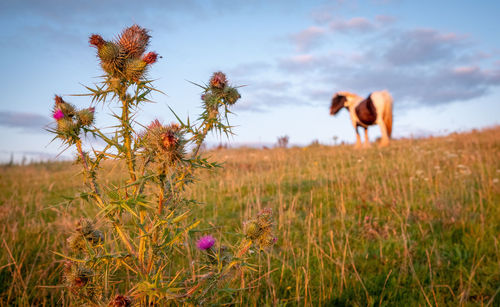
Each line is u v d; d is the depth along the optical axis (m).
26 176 13.52
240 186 8.27
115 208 1.76
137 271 1.92
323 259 4.06
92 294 2.00
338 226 5.29
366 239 4.76
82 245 2.16
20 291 3.14
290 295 3.27
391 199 6.38
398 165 9.84
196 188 7.24
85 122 1.99
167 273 2.49
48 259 3.80
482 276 3.61
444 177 7.95
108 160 1.90
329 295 3.21
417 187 7.38
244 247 2.11
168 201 1.97
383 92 17.75
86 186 1.96
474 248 4.21
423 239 4.59
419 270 3.79
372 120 18.02
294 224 5.41
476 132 17.95
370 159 12.23
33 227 4.96
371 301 3.17
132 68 1.85
